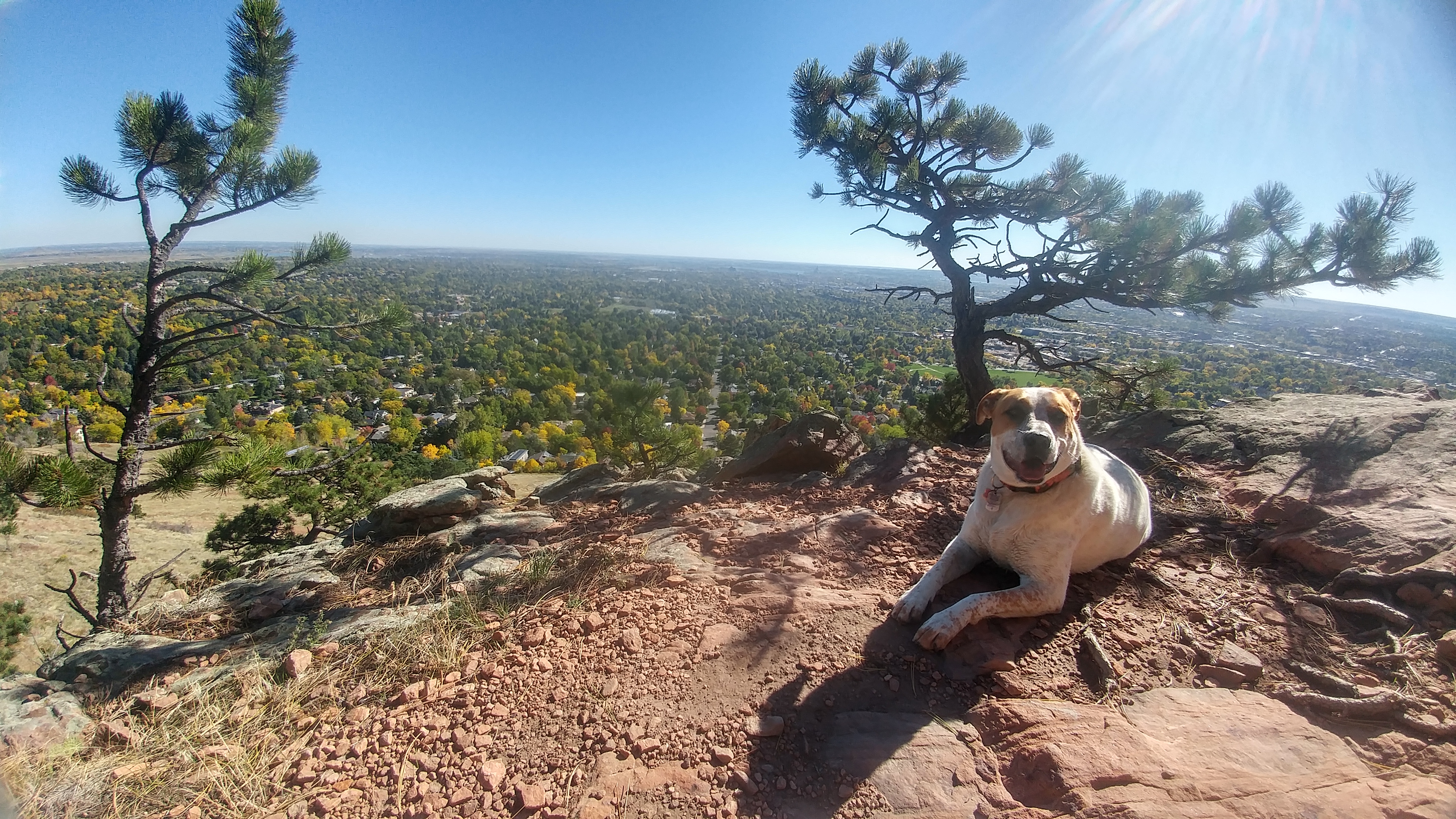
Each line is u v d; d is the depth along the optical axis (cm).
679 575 344
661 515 489
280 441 693
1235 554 336
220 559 1119
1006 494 290
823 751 211
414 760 219
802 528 398
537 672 262
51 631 1425
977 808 186
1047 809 182
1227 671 241
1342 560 299
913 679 245
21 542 1725
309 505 1354
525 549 448
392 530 590
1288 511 361
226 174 684
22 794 209
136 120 618
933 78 973
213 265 683
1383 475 365
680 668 257
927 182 940
